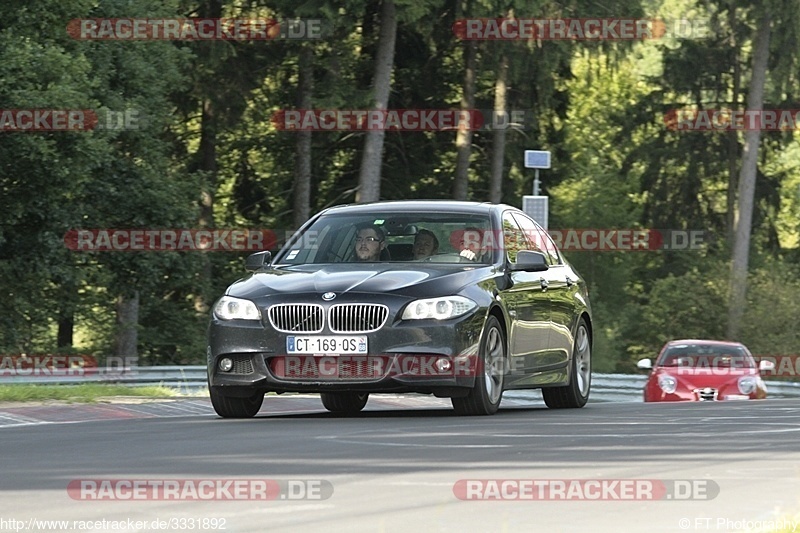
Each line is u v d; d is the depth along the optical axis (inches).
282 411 1630.2
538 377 1494.8
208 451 967.6
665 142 6259.8
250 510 690.2
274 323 1323.8
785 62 5531.5
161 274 4200.3
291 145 5339.6
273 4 4611.2
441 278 1347.2
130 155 4271.7
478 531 629.6
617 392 3683.6
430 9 4709.6
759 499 729.6
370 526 642.2
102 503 713.6
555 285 1568.7
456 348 1307.8
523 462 883.4
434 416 1353.3
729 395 2532.0
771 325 5910.4
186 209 4266.7
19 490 767.1
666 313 6220.5
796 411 1416.1
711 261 6323.8
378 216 1473.9
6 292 4254.4
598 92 7426.2
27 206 3656.5
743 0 5551.2
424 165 5472.4
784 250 6427.2
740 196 5905.5
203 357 5349.4
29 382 2920.8
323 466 867.4
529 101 5324.8
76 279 3905.0
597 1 4965.6
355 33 4970.5
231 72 4859.7
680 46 6063.0
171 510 690.8
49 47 3499.0
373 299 1307.8
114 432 1143.6
